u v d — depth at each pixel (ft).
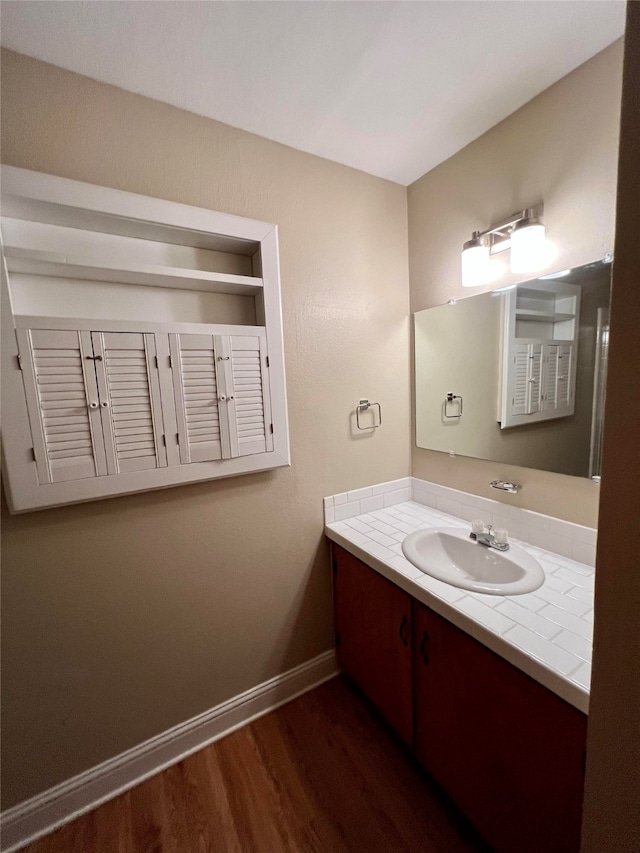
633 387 1.47
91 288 3.82
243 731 4.81
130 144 3.70
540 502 4.42
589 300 3.73
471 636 3.23
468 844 3.55
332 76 3.63
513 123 4.24
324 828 3.73
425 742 3.93
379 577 4.38
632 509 1.51
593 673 1.73
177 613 4.36
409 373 6.12
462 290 5.09
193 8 2.91
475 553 4.54
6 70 3.17
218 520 4.53
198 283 4.14
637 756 1.57
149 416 3.81
